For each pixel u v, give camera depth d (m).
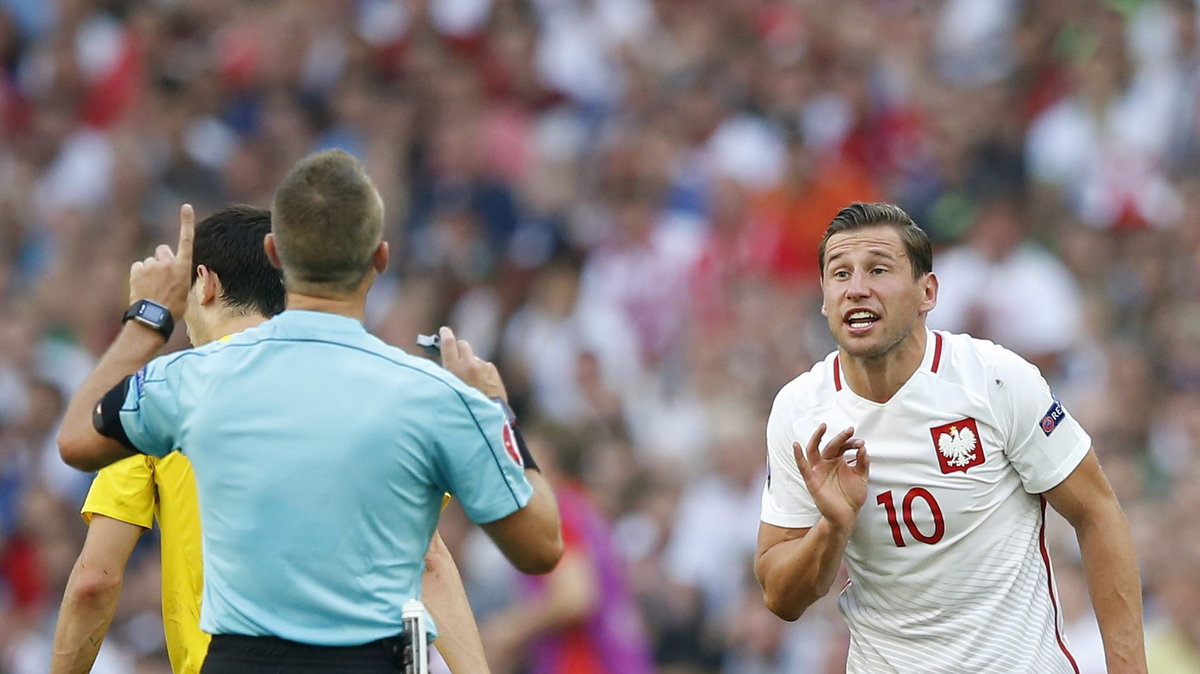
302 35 57.41
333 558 13.22
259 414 13.40
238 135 55.62
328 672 13.19
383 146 53.88
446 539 34.84
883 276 16.17
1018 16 53.34
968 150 50.47
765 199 49.53
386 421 13.36
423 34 55.94
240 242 16.19
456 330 48.94
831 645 34.84
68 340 48.94
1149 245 46.91
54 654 16.05
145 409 13.75
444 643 16.55
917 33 53.28
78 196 54.69
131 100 55.94
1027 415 16.38
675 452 42.66
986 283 45.19
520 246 50.94
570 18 56.69
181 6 58.31
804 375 17.25
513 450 13.88
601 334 47.41
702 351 45.31
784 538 17.00
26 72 58.03
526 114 54.75
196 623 15.68
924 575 16.61
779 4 54.81
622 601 31.14
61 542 41.03
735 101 52.72
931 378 16.47
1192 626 31.55
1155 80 50.47
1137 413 41.28
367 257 13.84
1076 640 29.73
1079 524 16.70
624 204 51.03
